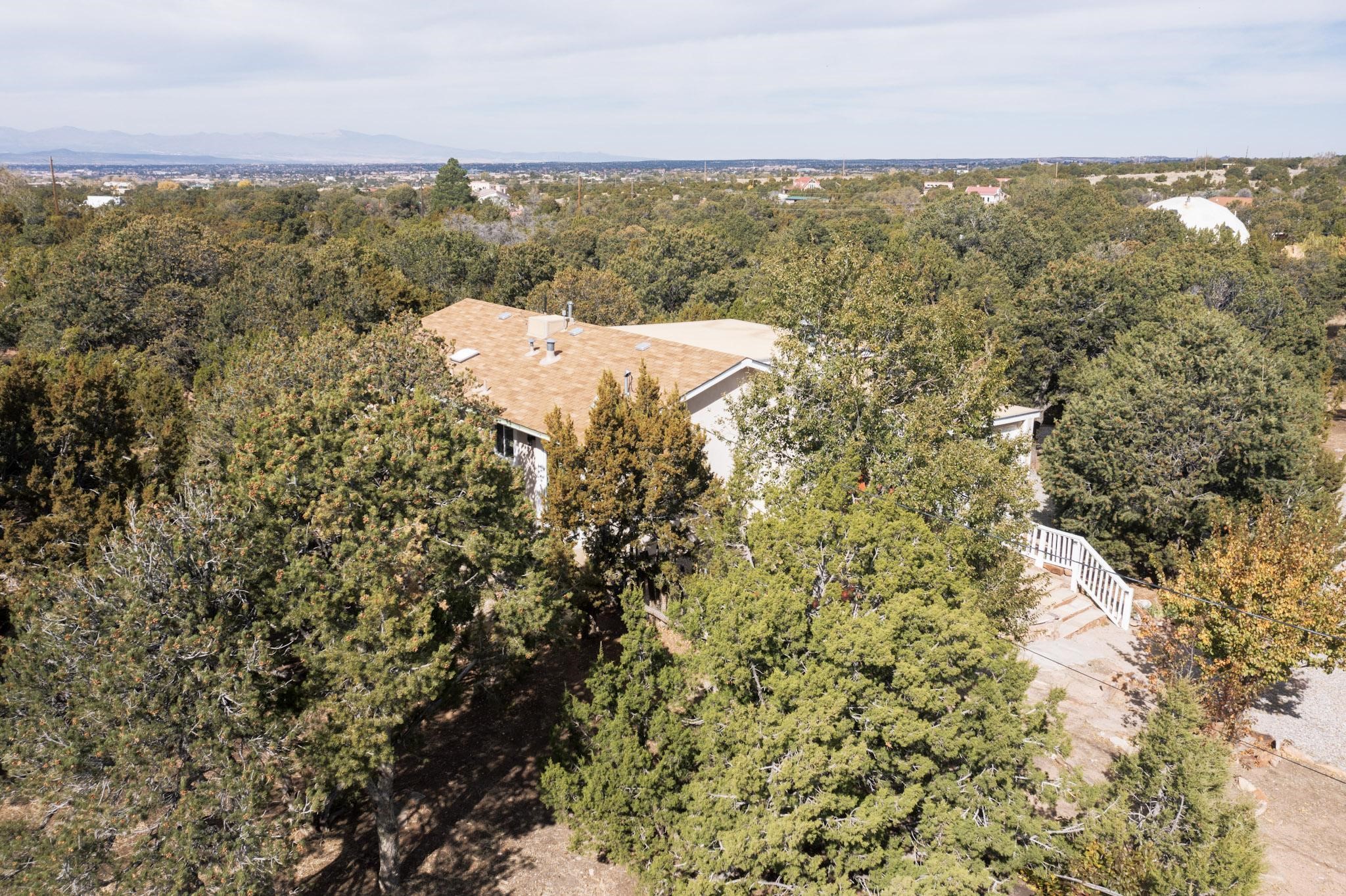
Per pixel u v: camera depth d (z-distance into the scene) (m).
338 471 13.52
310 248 68.88
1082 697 20.38
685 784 13.66
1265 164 190.50
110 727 11.58
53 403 20.66
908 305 22.64
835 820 12.45
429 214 127.25
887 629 12.50
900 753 13.07
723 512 20.05
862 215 116.38
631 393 25.19
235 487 14.18
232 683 12.03
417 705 14.23
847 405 20.44
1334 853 15.80
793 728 12.09
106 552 13.49
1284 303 46.84
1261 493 25.52
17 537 17.95
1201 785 12.55
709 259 70.56
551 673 22.12
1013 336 41.75
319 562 13.64
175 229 53.03
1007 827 12.76
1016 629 17.95
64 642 12.20
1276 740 19.06
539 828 17.27
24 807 16.42
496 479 15.54
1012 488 17.48
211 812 11.73
